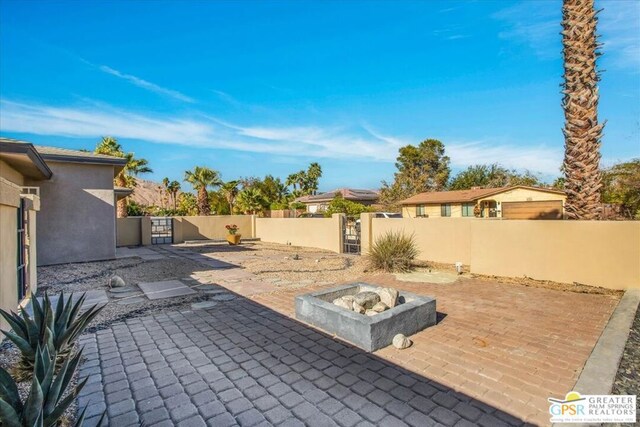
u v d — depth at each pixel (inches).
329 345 168.7
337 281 325.7
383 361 150.4
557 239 299.7
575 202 308.3
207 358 155.1
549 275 304.0
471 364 146.1
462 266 388.2
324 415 110.6
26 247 253.4
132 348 166.9
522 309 225.9
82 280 331.6
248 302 250.4
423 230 438.3
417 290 283.4
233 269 394.9
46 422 82.7
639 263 261.6
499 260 333.1
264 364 148.5
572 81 304.3
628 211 482.0
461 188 1529.3
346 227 580.4
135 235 714.2
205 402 118.9
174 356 157.4
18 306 202.4
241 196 1039.6
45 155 402.6
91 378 136.2
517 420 106.2
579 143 303.3
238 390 126.8
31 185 409.7
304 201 1732.3
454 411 111.8
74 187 439.5
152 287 299.4
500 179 1464.1
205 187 1112.2
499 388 125.8
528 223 315.6
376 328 161.8
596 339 172.2
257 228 859.4
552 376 134.3
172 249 631.2
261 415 110.8
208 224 820.6
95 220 455.2
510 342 169.9
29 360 132.5
